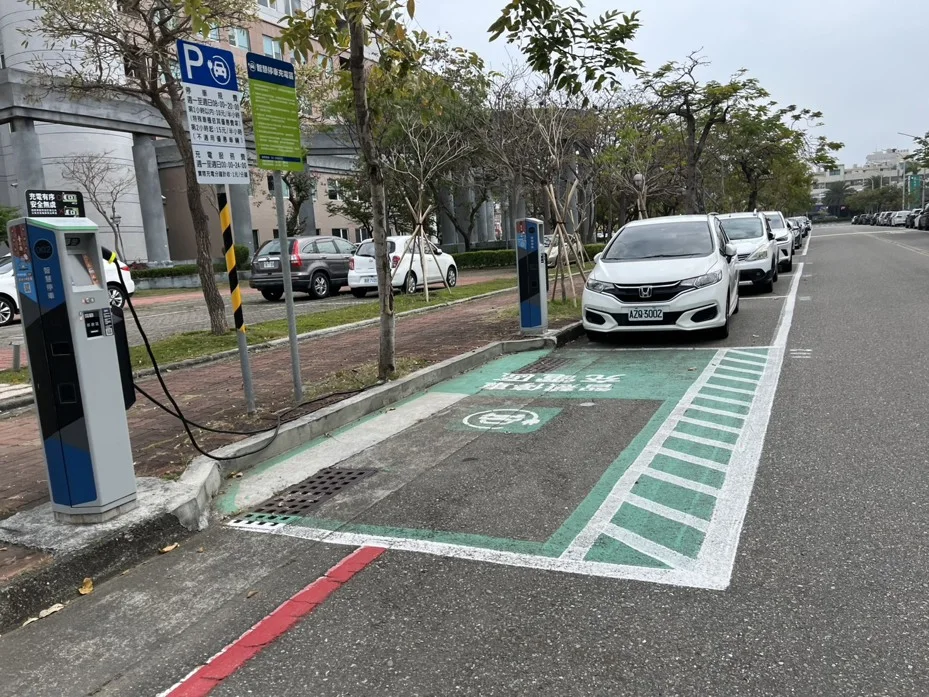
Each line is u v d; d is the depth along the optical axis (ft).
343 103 30.04
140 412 23.73
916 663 8.91
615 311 31.89
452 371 28.30
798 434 18.03
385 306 25.55
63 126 105.70
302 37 22.58
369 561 12.62
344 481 16.94
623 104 80.28
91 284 13.47
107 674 9.88
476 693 8.84
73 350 13.07
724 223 55.31
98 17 33.22
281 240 22.48
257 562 13.00
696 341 32.53
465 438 19.69
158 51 33.19
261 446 18.86
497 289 63.57
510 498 15.06
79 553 12.55
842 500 13.84
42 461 19.08
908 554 11.61
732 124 98.53
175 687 9.45
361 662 9.66
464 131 79.46
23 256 13.07
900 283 50.88
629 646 9.60
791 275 63.36
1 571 12.04
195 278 106.83
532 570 11.85
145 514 13.89
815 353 27.86
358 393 23.66
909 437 17.16
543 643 9.79
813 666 8.97
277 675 9.50
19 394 26.32
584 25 24.89
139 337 42.78
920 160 133.80
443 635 10.16
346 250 69.36
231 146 20.06
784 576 11.17
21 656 10.49
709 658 9.25
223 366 31.48
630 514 13.83
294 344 22.80
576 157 69.77
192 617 11.24
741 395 22.27
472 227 127.34
